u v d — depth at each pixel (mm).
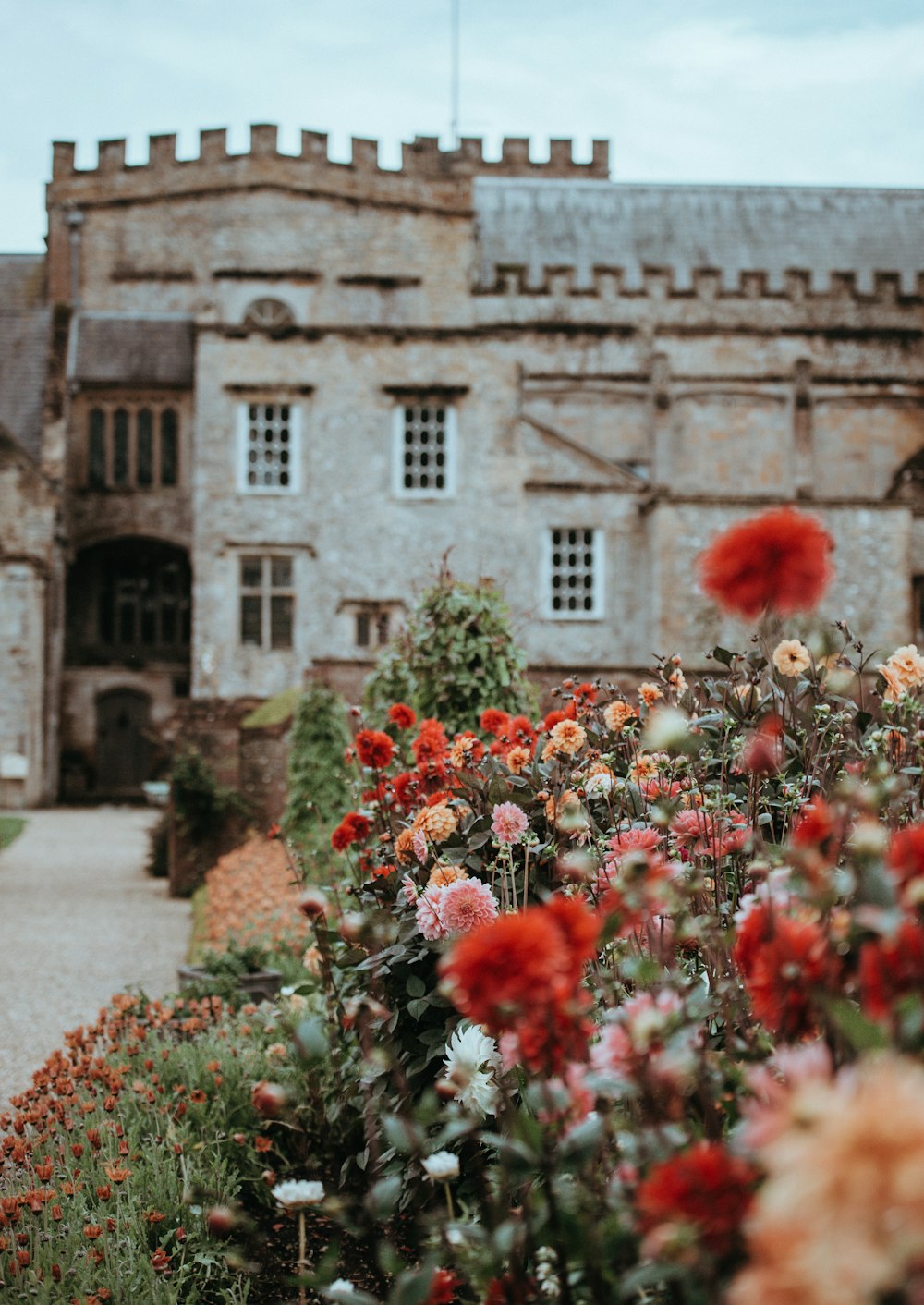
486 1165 4336
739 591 2021
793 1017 2229
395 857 5305
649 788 4488
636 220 39688
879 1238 1245
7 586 32375
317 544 31672
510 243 38688
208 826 16859
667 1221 1926
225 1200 4711
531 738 5422
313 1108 5371
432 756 5508
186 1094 5953
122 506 38062
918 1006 1885
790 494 35562
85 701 37219
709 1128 2373
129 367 38094
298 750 15000
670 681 5543
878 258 39750
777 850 3617
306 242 35969
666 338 35812
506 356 31797
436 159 35938
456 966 1978
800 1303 1265
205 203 39969
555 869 4734
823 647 4273
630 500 31000
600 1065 2363
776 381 35875
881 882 2186
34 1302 3875
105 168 40438
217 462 31688
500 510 31312
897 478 34844
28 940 12977
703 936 3041
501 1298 2451
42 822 28469
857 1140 1271
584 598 31109
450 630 9141
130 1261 4168
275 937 10227
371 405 31859
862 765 3971
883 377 36188
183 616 39500
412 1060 4691
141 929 13805
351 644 31547
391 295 35781
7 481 33469
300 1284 2898
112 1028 7082
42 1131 5348
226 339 31859
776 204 40625
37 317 37500
